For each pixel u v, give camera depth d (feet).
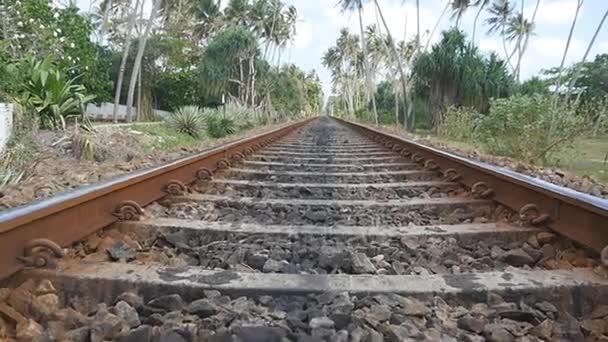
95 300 5.82
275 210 11.41
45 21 45.62
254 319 5.12
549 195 8.43
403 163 21.31
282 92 145.59
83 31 53.11
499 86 66.74
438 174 17.08
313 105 293.23
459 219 10.61
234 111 63.16
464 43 70.74
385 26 101.30
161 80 100.94
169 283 5.86
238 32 96.17
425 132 69.10
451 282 6.04
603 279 6.09
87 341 4.80
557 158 24.62
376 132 42.32
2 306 5.14
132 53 94.73
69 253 7.09
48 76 27.50
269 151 27.58
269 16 142.51
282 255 7.78
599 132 24.67
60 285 5.86
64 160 20.45
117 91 72.49
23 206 6.56
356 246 8.25
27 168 16.55
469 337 4.84
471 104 67.21
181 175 13.44
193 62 113.29
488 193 11.80
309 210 11.30
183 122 42.55
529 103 25.88
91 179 14.90
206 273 6.27
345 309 5.32
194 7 130.82
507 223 9.50
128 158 23.06
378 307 5.36
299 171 18.86
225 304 5.51
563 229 8.13
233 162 20.34
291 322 5.06
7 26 43.75
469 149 30.71
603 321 5.41
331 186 14.48
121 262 6.92
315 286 5.93
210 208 11.19
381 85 146.82
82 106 28.68
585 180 15.92
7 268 5.69
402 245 8.41
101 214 8.54
